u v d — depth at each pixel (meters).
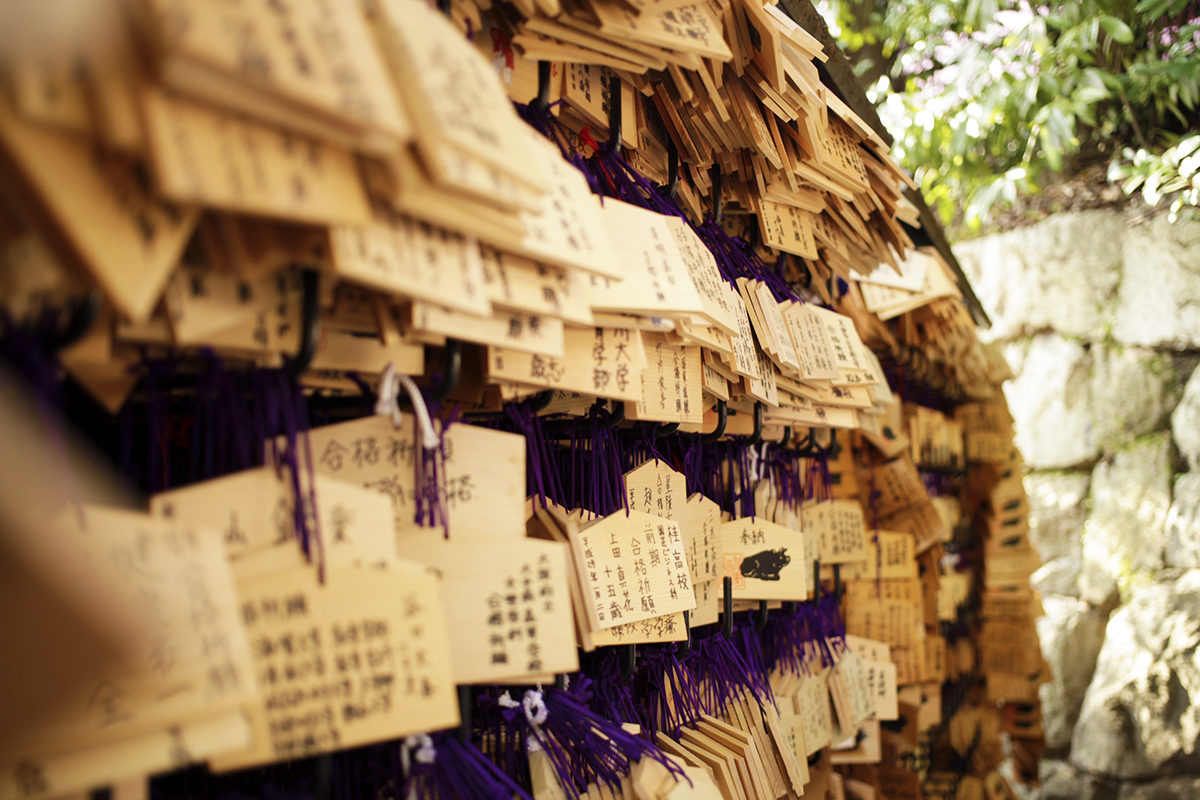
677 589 0.99
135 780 0.46
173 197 0.38
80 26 0.35
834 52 1.51
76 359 0.48
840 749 1.76
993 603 3.01
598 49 0.81
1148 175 3.46
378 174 0.49
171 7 0.37
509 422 0.96
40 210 0.39
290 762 0.69
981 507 3.09
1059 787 3.87
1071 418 4.27
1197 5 3.67
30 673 0.36
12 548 0.31
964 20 3.98
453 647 0.67
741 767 1.09
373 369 0.64
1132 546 4.01
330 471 0.62
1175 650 3.66
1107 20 3.49
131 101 0.38
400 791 0.71
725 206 1.30
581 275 0.70
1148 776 3.63
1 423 0.32
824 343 1.30
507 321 0.64
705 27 0.87
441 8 0.69
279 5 0.42
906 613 2.00
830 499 1.71
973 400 2.98
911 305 1.96
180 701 0.44
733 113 1.05
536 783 0.86
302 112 0.42
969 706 2.91
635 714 1.05
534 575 0.71
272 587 0.54
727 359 1.00
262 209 0.41
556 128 0.94
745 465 1.34
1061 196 4.38
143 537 0.45
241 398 0.59
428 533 0.67
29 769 0.40
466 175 0.49
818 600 1.61
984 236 4.62
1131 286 4.14
